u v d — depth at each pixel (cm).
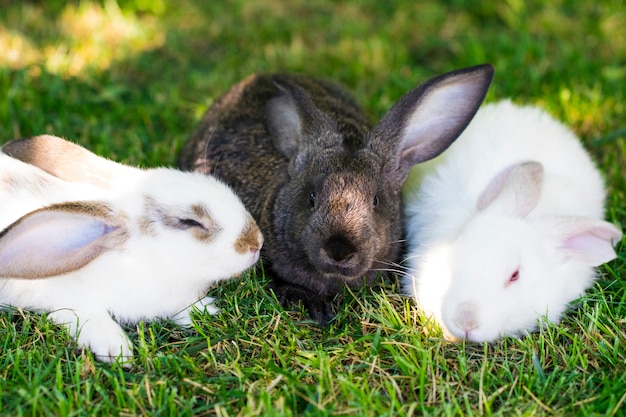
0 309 80
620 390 74
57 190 81
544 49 118
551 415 72
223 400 72
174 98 109
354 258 80
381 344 78
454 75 87
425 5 133
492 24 130
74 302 79
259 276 87
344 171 83
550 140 93
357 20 129
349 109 100
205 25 127
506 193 83
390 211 86
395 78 114
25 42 117
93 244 77
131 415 71
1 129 101
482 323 77
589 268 85
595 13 129
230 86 110
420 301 82
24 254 75
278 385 74
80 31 122
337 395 73
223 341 79
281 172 90
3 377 74
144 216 79
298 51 120
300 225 83
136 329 81
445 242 84
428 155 91
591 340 79
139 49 120
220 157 95
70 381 74
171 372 75
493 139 93
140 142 101
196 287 82
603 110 107
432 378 74
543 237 82
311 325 82
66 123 103
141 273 79
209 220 79
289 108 93
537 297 80
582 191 89
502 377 75
